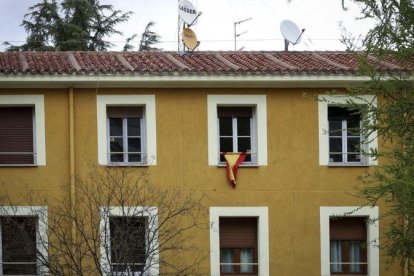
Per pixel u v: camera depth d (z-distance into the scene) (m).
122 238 16.58
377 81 13.77
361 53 15.36
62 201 18.22
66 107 19.20
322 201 19.53
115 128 19.55
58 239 16.64
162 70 18.88
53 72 18.67
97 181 18.42
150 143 19.27
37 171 19.02
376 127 13.62
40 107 19.12
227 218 19.55
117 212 18.00
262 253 19.31
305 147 19.58
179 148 19.31
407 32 13.22
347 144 19.84
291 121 19.58
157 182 19.17
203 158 19.34
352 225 19.81
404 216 13.67
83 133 19.17
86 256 16.81
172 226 17.88
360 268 19.81
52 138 19.12
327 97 19.56
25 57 20.47
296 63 20.12
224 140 19.73
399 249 14.25
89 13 38.50
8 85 18.95
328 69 19.09
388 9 13.31
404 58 13.60
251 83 19.33
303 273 19.39
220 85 19.36
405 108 13.35
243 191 19.36
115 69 18.83
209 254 19.09
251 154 19.72
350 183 19.56
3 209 17.91
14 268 18.66
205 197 19.23
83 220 17.22
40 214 18.16
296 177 19.52
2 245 18.73
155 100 19.34
